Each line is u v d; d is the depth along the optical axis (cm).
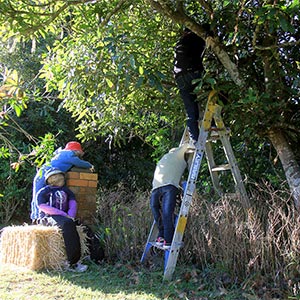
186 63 472
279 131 481
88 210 607
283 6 359
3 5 389
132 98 583
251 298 382
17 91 290
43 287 433
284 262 402
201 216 481
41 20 437
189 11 526
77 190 601
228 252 432
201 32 457
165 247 464
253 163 572
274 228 428
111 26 448
